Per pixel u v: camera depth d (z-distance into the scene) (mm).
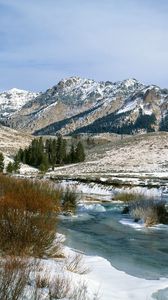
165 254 14141
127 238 17188
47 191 22859
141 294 9125
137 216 22344
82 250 13938
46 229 11422
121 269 11742
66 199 25094
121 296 8867
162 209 22969
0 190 16953
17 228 10867
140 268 12008
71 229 19031
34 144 133750
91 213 25438
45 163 104375
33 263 9547
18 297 6859
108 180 49469
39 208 13352
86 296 8117
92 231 18672
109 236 17516
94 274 10516
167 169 92938
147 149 122312
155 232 19016
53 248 11562
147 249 14953
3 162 96750
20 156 128000
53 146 135500
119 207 28656
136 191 39219
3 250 10391
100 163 111938
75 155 130250
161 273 11453
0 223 10852
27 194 14703
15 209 11578
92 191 42469
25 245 10688
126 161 111062
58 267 10062
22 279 7449
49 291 7602
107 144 149875
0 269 7945
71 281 8867
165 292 9375
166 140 131125
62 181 48750
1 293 6688
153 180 52469
